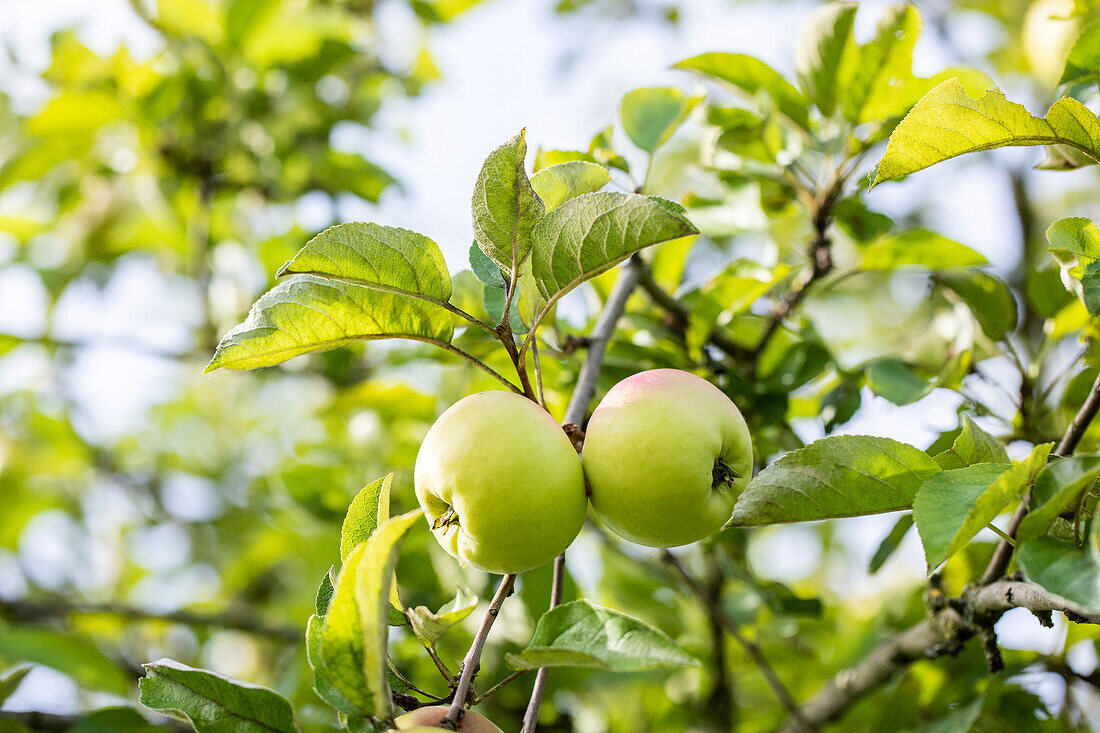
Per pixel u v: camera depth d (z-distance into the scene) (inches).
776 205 44.1
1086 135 32.4
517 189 32.2
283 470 50.9
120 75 63.1
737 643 52.4
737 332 45.1
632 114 42.4
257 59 64.6
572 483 32.1
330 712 43.8
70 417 79.0
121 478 81.4
